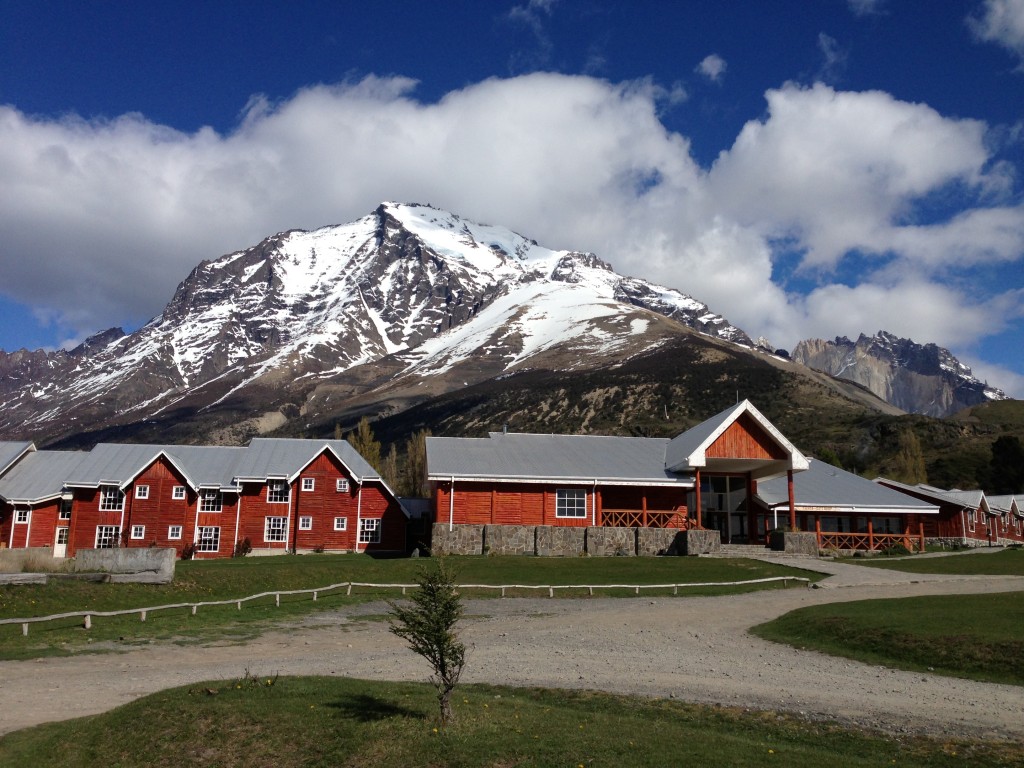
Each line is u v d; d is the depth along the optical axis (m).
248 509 59.31
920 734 15.55
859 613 26.95
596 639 25.42
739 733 15.55
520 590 35.91
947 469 115.06
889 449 131.50
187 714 15.47
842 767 13.09
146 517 57.84
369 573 38.41
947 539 60.06
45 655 22.66
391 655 23.25
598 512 52.59
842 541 54.38
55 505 57.81
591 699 17.75
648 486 53.47
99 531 57.72
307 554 57.94
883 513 56.97
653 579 38.38
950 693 18.52
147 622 27.70
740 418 50.94
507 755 13.33
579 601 33.72
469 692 18.02
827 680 19.83
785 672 20.72
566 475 51.94
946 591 33.09
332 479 60.44
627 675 20.34
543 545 47.66
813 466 65.00
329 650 24.11
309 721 14.95
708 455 50.22
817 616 27.22
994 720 16.42
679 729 15.20
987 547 62.09
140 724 15.20
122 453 60.69
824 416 161.88
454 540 47.62
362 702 16.14
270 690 16.86
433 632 14.63
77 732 15.22
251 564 42.16
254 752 14.10
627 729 14.90
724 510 57.25
